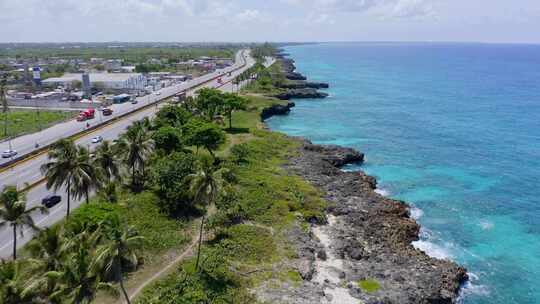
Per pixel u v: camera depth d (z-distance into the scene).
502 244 81.69
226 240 70.75
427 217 92.25
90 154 78.12
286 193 91.25
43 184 88.75
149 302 52.62
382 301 60.66
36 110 170.25
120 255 45.03
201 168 64.56
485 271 72.75
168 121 121.31
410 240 81.69
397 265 71.19
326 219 85.06
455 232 85.94
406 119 183.50
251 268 65.38
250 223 78.38
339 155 125.06
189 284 58.31
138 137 83.81
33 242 46.22
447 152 137.75
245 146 116.31
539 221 91.06
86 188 66.00
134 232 47.81
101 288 41.78
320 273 66.88
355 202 94.06
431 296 62.88
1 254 62.56
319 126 170.00
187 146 116.75
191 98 152.50
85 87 194.25
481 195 104.25
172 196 78.00
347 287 63.66
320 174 109.62
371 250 75.50
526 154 136.25
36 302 39.25
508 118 187.00
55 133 128.50
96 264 42.50
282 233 75.94
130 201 78.12
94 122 143.00
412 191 106.25
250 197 85.81
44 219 73.44
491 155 135.25
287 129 165.00
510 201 100.94
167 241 69.62
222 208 78.94
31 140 121.00
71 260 41.69
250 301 57.88
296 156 121.69
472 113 197.12
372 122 177.38
